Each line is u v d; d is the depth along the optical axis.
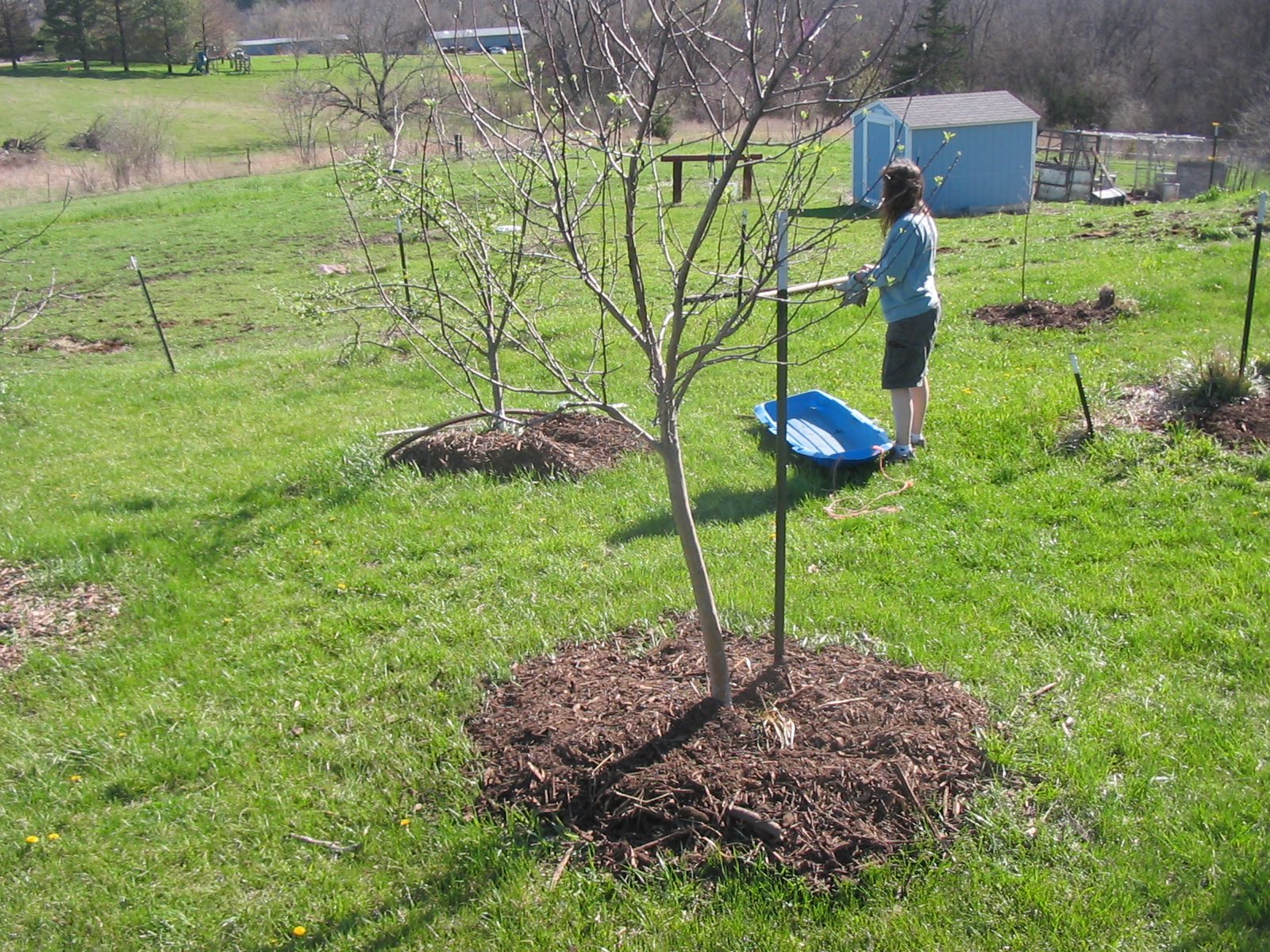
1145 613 5.14
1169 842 3.67
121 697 5.20
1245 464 6.50
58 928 3.74
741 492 6.95
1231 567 5.46
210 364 12.70
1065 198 29.02
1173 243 13.84
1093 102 44.88
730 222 15.16
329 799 4.26
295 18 62.47
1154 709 4.39
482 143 5.13
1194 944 3.29
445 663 5.13
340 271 20.28
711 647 4.16
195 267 22.09
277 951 3.57
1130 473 6.63
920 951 3.34
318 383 11.09
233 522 7.24
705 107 3.42
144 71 76.38
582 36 3.69
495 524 6.78
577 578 5.93
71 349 16.25
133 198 32.34
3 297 19.92
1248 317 7.31
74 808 4.37
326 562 6.45
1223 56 45.31
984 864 3.63
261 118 60.69
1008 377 8.60
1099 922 3.39
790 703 4.30
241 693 5.09
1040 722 4.32
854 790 3.82
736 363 9.73
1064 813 3.85
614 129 3.70
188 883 3.89
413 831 4.02
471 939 3.53
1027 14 46.25
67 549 6.93
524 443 7.61
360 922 3.65
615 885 3.65
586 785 4.00
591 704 4.47
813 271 13.11
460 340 11.10
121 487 8.31
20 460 9.40
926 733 4.11
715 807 3.79
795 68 3.37
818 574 5.75
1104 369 8.51
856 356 9.73
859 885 3.56
